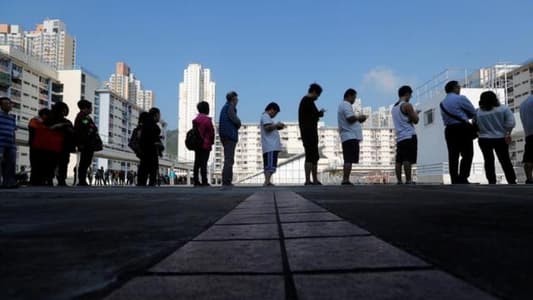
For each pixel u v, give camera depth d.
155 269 1.07
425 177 25.69
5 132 6.99
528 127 6.67
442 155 24.05
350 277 0.94
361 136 6.95
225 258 1.19
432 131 25.25
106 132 110.06
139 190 5.70
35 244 1.50
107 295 0.84
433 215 2.21
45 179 8.18
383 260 1.12
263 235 1.62
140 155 8.12
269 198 3.76
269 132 7.21
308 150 6.91
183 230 1.85
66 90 100.94
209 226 1.98
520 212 2.32
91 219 2.36
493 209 2.48
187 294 0.84
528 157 6.70
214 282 0.93
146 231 1.83
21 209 3.07
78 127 8.23
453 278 0.92
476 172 22.20
